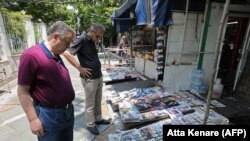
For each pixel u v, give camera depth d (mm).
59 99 1640
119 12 6020
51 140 1688
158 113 3289
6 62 5730
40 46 1565
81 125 3113
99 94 2977
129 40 7789
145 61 6160
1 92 4863
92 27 2619
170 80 4645
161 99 3857
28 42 7988
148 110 3420
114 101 3852
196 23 4430
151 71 5766
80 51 2623
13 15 6430
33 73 1492
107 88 4988
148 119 3096
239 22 4703
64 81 1681
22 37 7316
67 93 1704
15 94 4715
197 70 4566
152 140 2555
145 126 2908
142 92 4285
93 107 2820
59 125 1694
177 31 4359
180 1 4141
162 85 4711
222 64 4863
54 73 1577
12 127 3104
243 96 4457
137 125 3076
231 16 4504
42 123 1608
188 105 3688
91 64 2670
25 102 1481
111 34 13891
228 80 4949
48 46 1604
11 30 6328
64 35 1568
